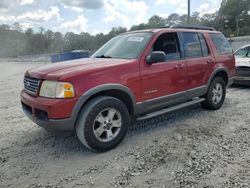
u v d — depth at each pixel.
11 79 16.00
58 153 4.14
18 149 4.32
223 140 4.45
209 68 5.88
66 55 27.92
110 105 4.09
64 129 3.77
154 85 4.69
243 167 3.54
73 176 3.45
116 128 4.25
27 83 4.32
